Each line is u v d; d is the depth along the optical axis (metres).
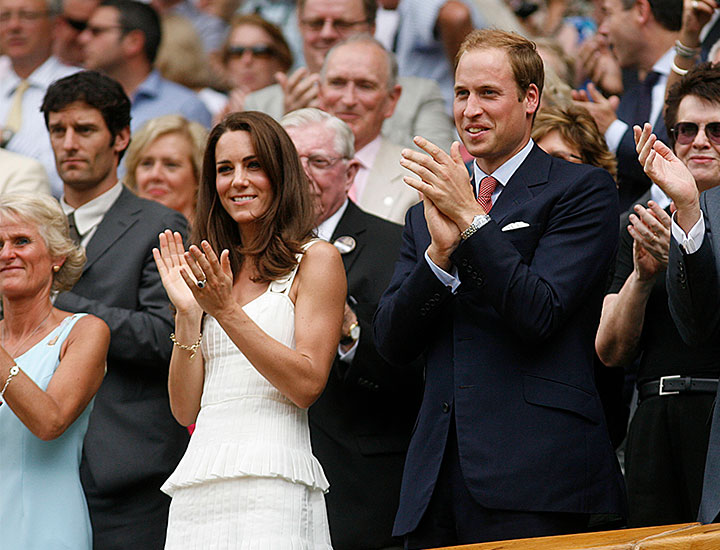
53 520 16.31
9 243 17.03
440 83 27.34
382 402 17.58
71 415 16.33
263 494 14.13
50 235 17.25
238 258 15.48
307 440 14.78
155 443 18.58
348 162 19.05
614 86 24.83
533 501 13.71
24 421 16.02
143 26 29.06
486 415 14.09
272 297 14.95
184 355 15.01
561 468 13.80
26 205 17.16
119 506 18.39
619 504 14.05
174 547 14.39
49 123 20.44
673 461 16.23
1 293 17.17
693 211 13.93
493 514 13.88
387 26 28.03
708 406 16.00
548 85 21.16
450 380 14.55
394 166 21.98
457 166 14.23
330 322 14.85
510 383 14.13
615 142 21.48
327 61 22.16
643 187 21.36
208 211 15.67
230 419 14.50
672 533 11.27
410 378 17.38
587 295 14.36
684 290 14.04
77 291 19.22
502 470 13.84
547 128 18.77
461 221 14.13
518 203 14.75
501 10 27.91
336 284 15.02
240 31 29.23
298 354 14.41
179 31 30.20
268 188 15.27
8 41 29.02
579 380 14.20
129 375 18.73
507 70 14.88
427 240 15.30
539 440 13.88
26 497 16.33
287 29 30.61
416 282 14.44
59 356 16.84
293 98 23.69
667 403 16.33
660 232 15.54
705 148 16.52
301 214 15.40
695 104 16.59
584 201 14.61
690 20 20.38
